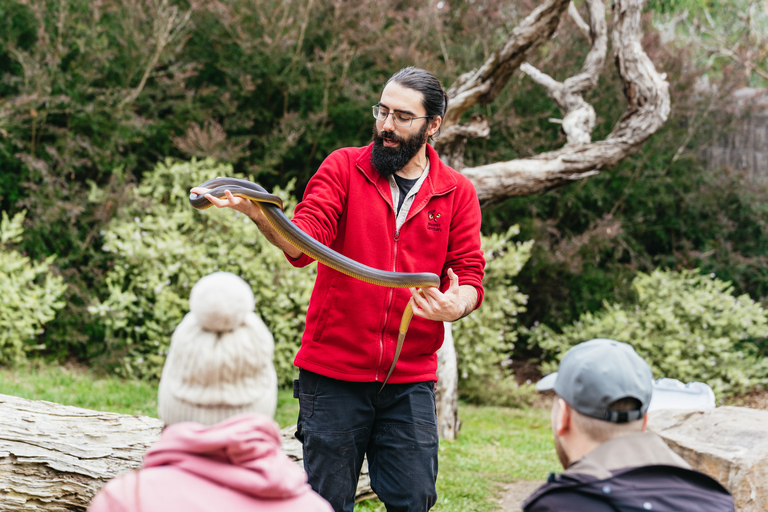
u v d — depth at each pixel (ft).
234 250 27.30
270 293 26.76
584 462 5.25
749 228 38.96
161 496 4.05
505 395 30.35
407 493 8.52
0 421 10.91
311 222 8.25
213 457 4.17
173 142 31.76
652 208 38.27
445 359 22.27
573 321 36.04
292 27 32.58
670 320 31.07
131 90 29.76
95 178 32.14
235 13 32.01
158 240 26.63
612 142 21.36
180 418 4.23
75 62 29.81
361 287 8.46
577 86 23.47
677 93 36.91
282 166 34.45
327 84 32.35
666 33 44.52
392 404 8.68
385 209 8.71
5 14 29.32
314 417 8.57
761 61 42.83
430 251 8.93
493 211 35.53
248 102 34.04
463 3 36.58
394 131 8.57
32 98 27.32
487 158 35.70
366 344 8.48
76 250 29.58
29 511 10.36
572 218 38.81
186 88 33.19
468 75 21.15
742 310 31.94
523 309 30.58
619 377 5.26
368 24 31.89
